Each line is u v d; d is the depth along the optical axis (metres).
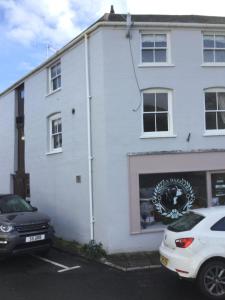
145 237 12.41
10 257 11.85
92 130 13.19
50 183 16.14
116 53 12.74
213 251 7.52
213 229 7.70
